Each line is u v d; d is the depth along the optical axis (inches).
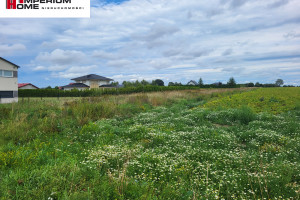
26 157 179.3
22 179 131.5
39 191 115.8
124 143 249.4
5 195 112.6
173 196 128.0
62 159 183.2
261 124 359.3
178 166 178.7
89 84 2069.4
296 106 545.6
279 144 253.4
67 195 113.7
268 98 812.6
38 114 424.8
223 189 144.5
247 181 153.3
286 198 129.3
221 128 358.3
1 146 216.8
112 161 181.2
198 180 151.3
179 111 557.3
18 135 264.1
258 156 211.3
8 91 957.8
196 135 288.0
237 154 211.5
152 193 129.2
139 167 171.0
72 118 386.0
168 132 305.3
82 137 273.9
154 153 204.2
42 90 1423.5
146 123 396.5
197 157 206.5
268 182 148.6
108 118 428.1
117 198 118.3
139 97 728.3
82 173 147.1
